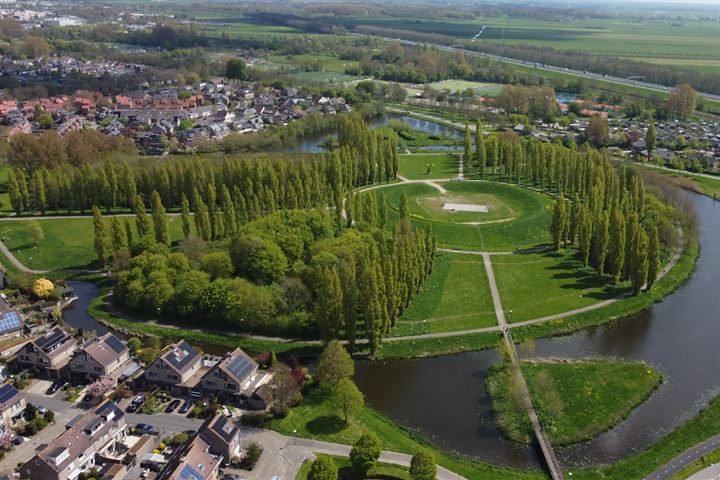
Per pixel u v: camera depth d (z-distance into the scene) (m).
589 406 163.12
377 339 185.25
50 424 154.50
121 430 148.12
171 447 145.25
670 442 150.12
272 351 184.38
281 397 158.38
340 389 153.38
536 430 152.88
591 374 177.25
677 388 172.38
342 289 189.00
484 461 145.25
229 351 188.38
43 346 175.88
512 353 184.88
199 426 153.62
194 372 172.00
